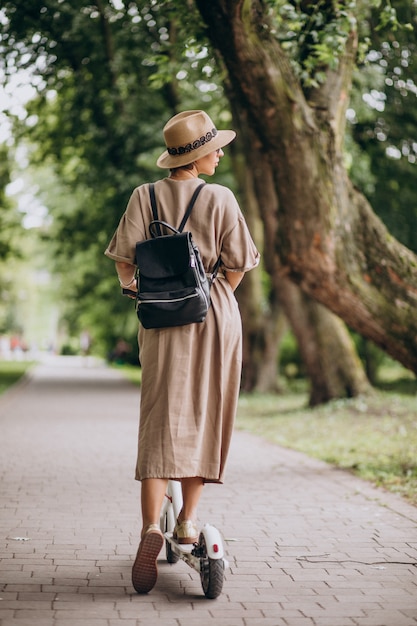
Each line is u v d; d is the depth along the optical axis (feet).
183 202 16.19
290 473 33.22
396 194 73.20
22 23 61.62
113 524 22.86
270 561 18.83
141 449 15.87
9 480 30.66
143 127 74.23
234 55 30.73
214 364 16.03
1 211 108.37
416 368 34.32
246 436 49.65
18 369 161.68
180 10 34.94
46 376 138.10
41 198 109.60
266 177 43.86
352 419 57.00
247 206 83.10
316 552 19.70
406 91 59.52
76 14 62.18
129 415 64.95
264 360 90.53
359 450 40.55
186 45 35.70
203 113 16.52
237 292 91.35
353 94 54.54
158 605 15.35
